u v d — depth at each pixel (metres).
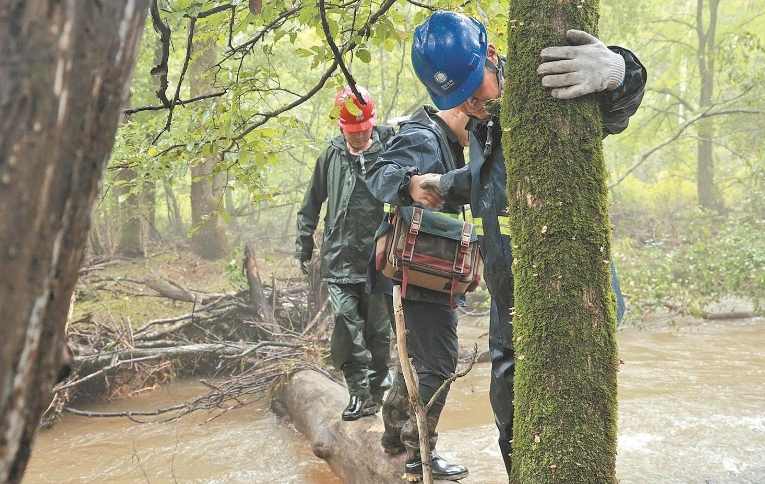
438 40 2.00
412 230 2.65
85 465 4.36
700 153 17.48
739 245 9.16
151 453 4.53
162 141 3.09
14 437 0.65
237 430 4.95
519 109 1.56
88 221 0.70
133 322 7.35
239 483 3.94
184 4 2.39
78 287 8.18
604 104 1.68
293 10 2.70
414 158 2.51
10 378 0.63
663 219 16.84
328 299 6.88
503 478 3.70
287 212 17.36
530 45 1.54
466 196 2.15
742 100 13.96
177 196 16.86
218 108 2.92
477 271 2.70
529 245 1.56
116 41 0.69
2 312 0.60
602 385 1.53
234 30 2.71
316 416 4.37
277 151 3.21
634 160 21.38
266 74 2.94
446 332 2.80
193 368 6.78
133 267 10.55
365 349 3.81
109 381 6.14
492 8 5.16
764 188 12.49
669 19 18.14
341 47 2.83
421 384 2.76
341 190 3.83
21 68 0.61
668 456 3.94
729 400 5.03
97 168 0.70
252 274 7.29
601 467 1.52
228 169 3.10
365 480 3.29
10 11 0.61
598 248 1.54
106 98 0.69
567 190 1.52
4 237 0.60
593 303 1.53
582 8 1.55
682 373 6.00
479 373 6.46
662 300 9.34
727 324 8.66
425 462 1.70
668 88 19.12
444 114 2.75
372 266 3.02
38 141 0.61
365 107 3.69
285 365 5.51
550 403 1.53
